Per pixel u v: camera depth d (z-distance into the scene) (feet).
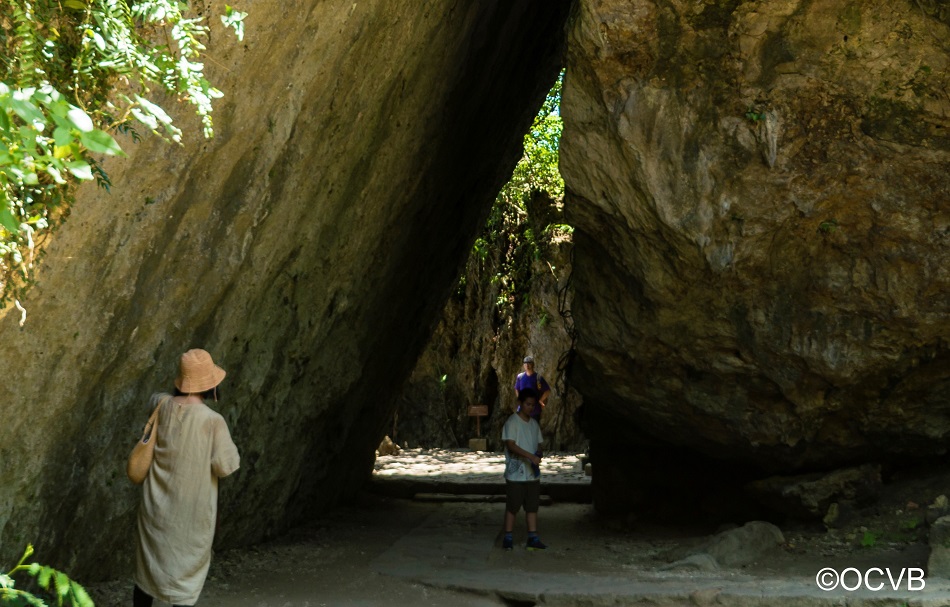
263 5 17.57
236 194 20.45
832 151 24.11
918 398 26.58
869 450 27.89
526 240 67.72
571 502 41.68
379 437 43.04
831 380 26.27
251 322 24.48
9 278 13.82
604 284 28.27
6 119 8.21
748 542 25.89
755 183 24.50
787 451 28.19
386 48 24.56
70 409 17.54
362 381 35.78
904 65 23.27
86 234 15.44
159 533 15.39
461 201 39.88
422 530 33.55
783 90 24.03
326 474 35.45
